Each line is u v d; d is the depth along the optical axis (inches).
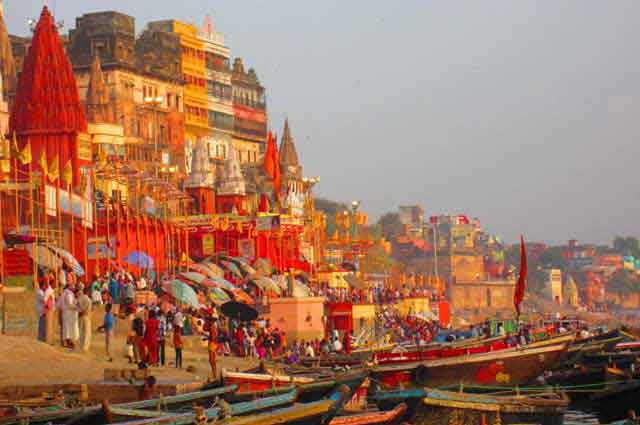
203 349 2706.7
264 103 7101.4
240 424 1216.2
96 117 4842.5
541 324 5442.9
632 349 3122.5
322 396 1562.5
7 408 1454.2
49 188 2888.8
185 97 6087.6
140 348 1934.1
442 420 1571.1
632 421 1594.5
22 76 3838.6
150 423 1216.2
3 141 3558.1
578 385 2156.7
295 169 6373.0
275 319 3538.4
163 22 6200.8
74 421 1325.0
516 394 1914.4
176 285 2903.5
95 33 5319.9
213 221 4133.9
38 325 2150.6
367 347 3085.6
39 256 2618.1
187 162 5920.3
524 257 2340.1
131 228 3548.2
